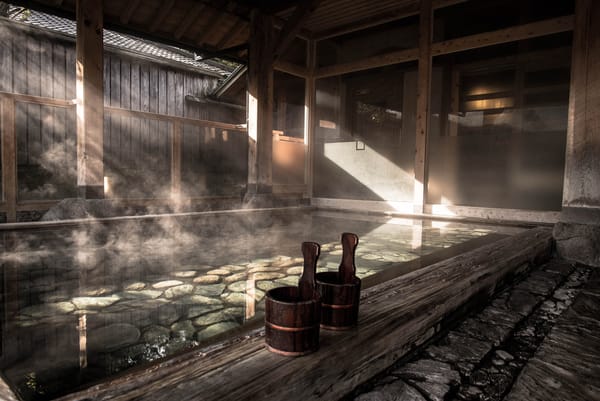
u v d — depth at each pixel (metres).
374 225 5.92
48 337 1.80
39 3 5.41
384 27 8.09
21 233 4.18
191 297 2.41
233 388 1.06
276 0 6.99
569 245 3.96
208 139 11.30
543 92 6.86
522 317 2.28
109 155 9.51
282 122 9.86
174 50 11.72
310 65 8.45
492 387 1.52
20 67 8.14
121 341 1.76
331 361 1.30
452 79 7.68
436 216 6.57
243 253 3.77
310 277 1.37
